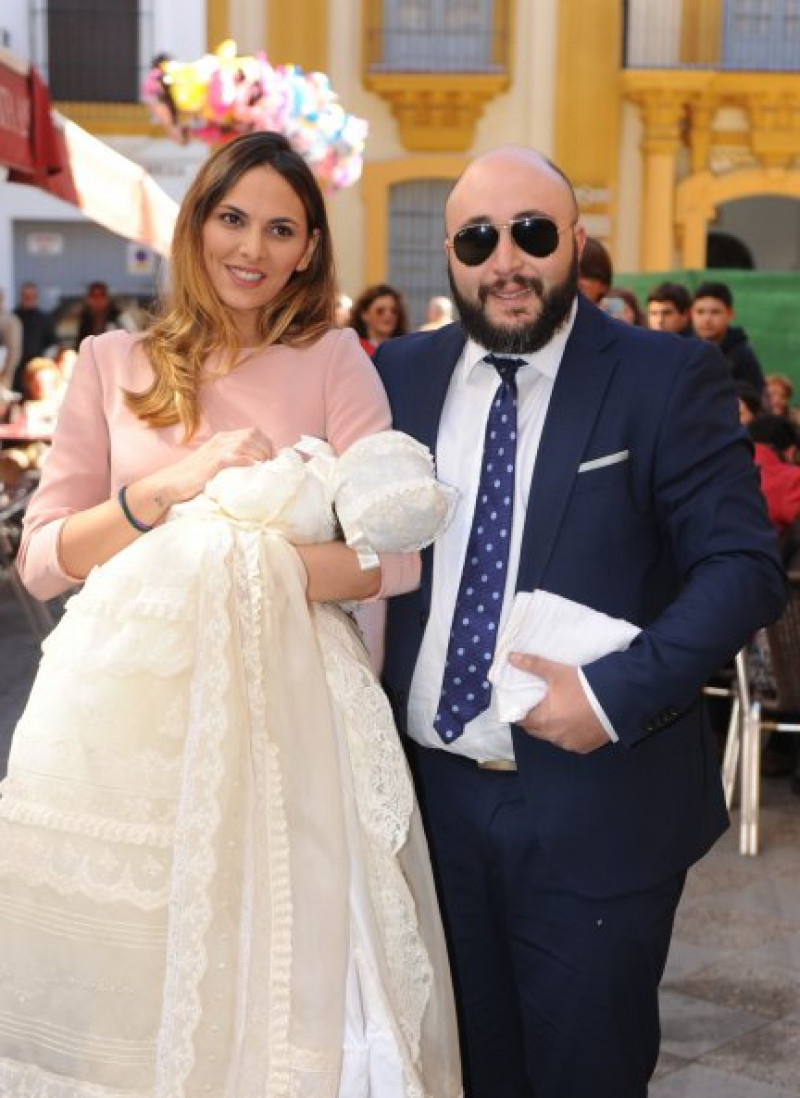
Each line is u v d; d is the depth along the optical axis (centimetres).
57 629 260
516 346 270
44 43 1956
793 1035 400
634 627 256
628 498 269
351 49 2012
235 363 267
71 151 780
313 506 257
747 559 259
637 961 274
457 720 275
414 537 250
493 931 288
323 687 254
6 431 972
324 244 272
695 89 1994
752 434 654
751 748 539
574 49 2008
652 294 802
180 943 242
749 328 1388
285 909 246
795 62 2016
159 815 249
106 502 258
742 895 500
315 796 250
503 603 274
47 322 1648
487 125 2033
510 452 276
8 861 254
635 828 271
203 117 945
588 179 2027
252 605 251
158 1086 242
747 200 2355
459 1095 267
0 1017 255
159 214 835
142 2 1956
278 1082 244
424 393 286
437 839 286
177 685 251
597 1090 277
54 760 252
